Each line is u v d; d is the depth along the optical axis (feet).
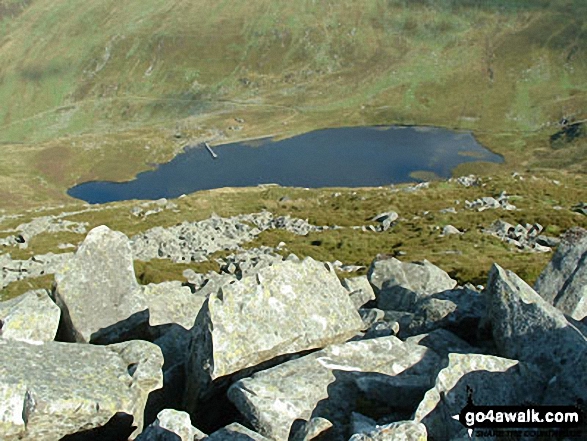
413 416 38.14
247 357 49.37
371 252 218.18
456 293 64.49
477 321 57.11
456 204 303.89
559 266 62.95
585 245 62.90
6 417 38.47
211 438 37.70
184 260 195.62
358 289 83.10
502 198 306.76
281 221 281.33
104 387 43.21
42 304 58.90
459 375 40.34
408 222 267.18
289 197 433.89
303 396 42.47
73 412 39.81
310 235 249.34
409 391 43.29
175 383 51.26
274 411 41.06
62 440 40.63
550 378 42.04
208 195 453.58
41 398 38.88
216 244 222.48
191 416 48.44
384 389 43.37
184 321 69.31
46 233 278.87
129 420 42.83
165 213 342.23
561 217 245.65
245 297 53.21
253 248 220.02
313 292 57.36
